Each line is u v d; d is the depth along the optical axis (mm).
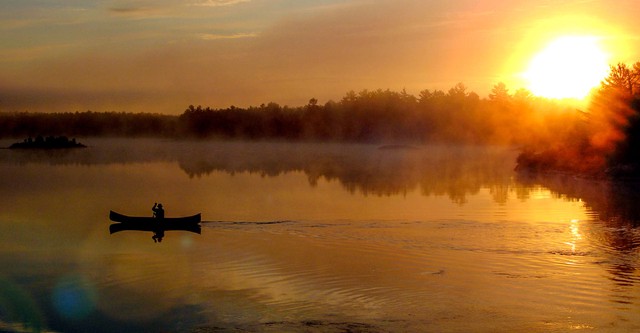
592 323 20750
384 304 22641
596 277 26000
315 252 31281
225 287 25094
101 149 171625
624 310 21938
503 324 20625
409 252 30984
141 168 97562
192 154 143250
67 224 41969
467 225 38688
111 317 22078
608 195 54781
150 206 51875
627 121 72688
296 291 24359
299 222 40750
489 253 30500
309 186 66688
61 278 27156
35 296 24641
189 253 31641
